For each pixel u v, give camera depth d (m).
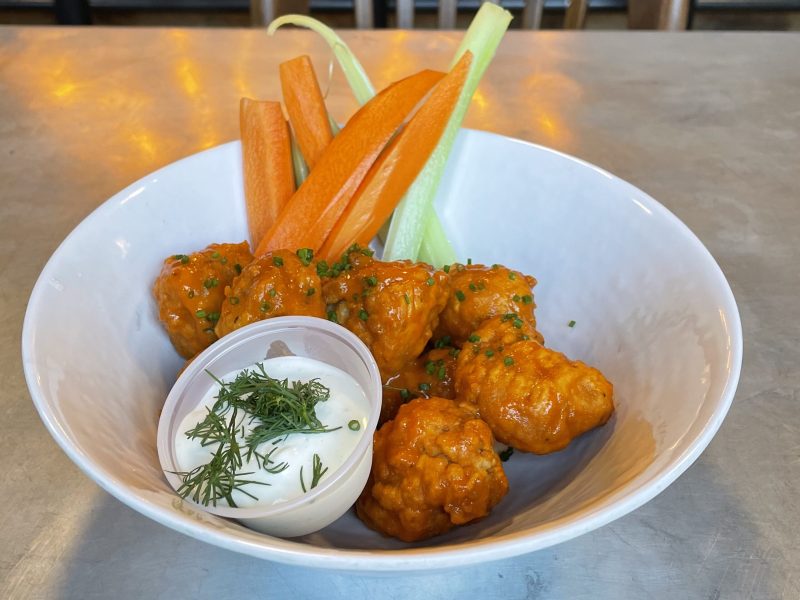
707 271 0.19
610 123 0.36
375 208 0.23
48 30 0.44
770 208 0.31
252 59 0.41
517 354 0.19
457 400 0.19
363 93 0.27
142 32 0.44
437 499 0.17
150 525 0.19
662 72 0.41
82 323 0.19
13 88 0.39
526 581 0.18
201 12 0.77
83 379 0.17
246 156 0.24
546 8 0.74
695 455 0.14
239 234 0.24
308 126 0.25
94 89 0.39
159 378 0.21
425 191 0.24
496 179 0.25
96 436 0.16
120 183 0.32
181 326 0.21
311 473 0.16
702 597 0.18
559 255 0.23
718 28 0.77
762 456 0.21
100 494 0.20
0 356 0.24
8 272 0.27
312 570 0.18
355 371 0.19
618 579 0.18
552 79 0.40
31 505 0.19
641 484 0.14
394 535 0.18
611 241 0.22
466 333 0.21
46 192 0.31
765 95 0.39
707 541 0.19
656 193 0.32
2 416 0.22
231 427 0.17
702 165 0.33
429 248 0.25
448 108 0.24
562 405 0.18
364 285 0.20
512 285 0.21
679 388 0.17
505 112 0.37
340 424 0.17
